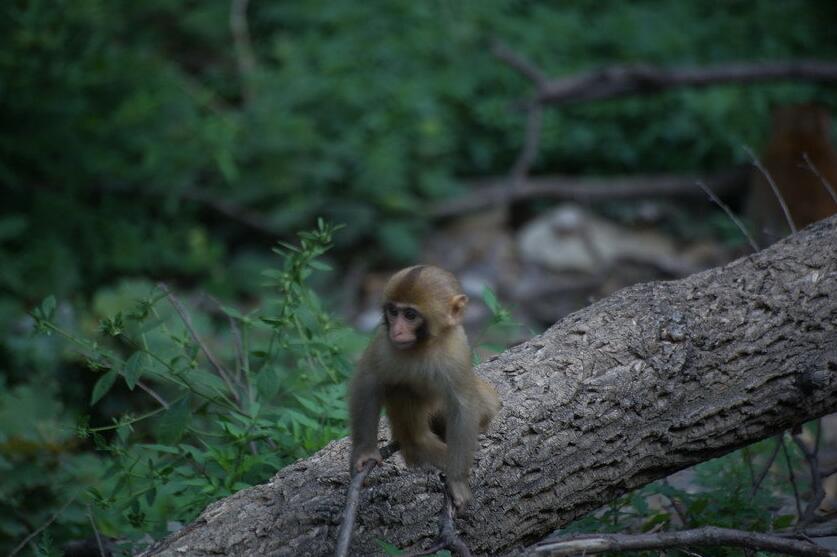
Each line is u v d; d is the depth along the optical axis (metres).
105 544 6.38
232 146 15.44
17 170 14.66
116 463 6.15
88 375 9.53
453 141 17.14
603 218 16.56
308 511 5.19
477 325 14.03
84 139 14.87
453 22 18.17
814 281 5.98
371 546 5.23
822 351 5.84
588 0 19.47
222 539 5.08
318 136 15.86
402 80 17.03
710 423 5.77
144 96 14.66
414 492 5.38
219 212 16.08
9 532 7.02
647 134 17.08
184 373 6.23
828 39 18.66
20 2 13.74
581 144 17.14
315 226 15.80
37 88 14.10
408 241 15.61
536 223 16.33
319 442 6.17
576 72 17.55
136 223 15.17
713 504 6.39
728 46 18.22
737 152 16.28
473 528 5.44
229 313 6.55
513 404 5.64
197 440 6.78
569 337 5.97
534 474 5.55
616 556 5.93
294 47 17.52
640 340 5.84
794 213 13.97
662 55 17.91
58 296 13.29
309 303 6.65
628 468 5.73
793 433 6.44
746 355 5.82
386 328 5.20
